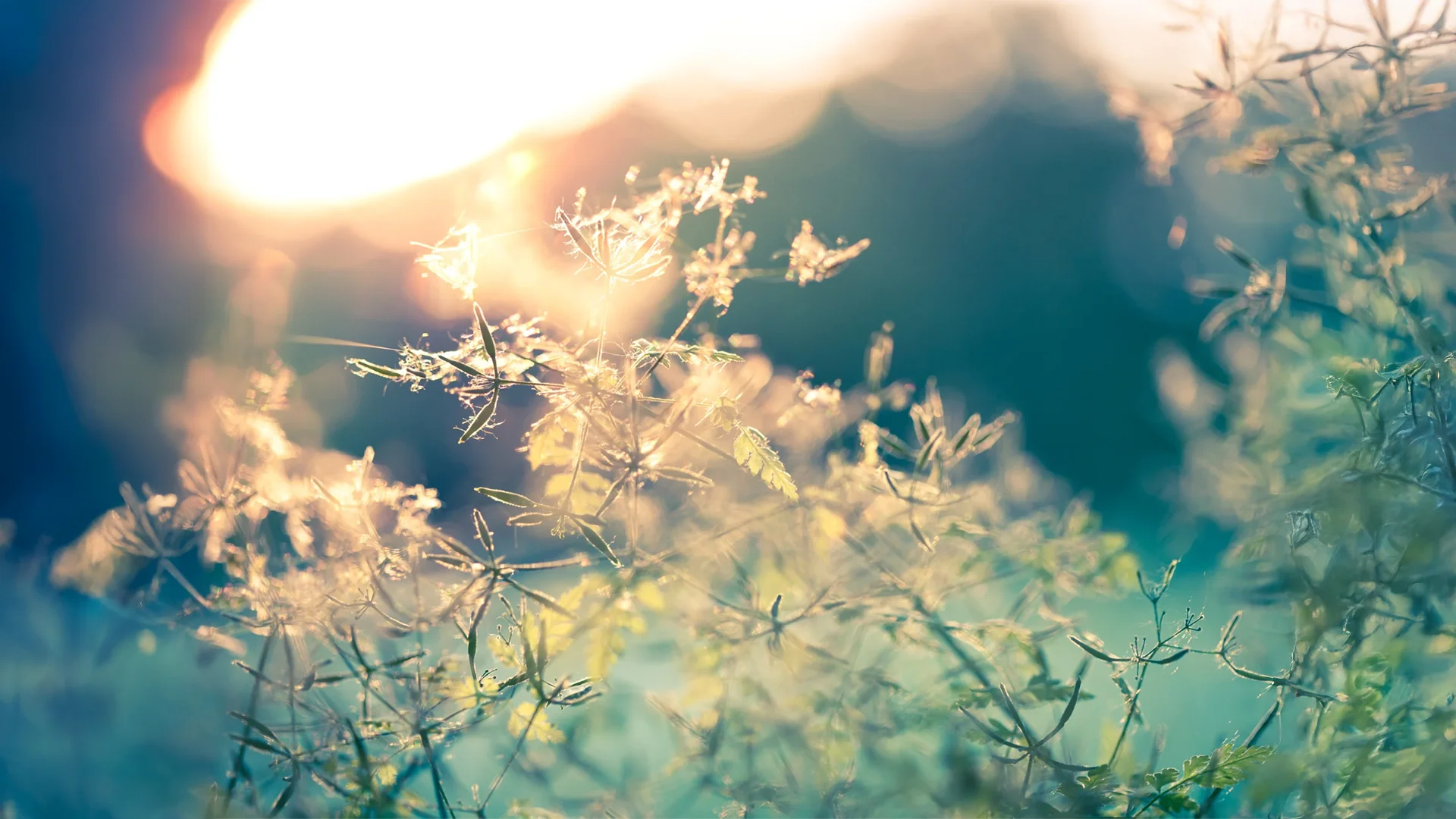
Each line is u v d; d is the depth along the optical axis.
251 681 0.32
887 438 0.31
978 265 1.70
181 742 0.33
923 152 1.90
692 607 0.31
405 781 0.29
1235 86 0.32
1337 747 0.29
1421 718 0.29
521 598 0.28
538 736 0.29
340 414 0.37
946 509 0.32
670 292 0.30
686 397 0.29
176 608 0.31
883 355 0.32
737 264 0.29
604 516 0.31
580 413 0.28
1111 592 0.31
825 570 0.32
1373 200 0.32
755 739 0.30
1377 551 0.29
